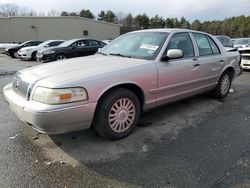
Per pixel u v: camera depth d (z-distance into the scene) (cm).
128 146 341
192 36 475
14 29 3612
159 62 390
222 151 328
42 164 296
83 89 303
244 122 432
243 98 588
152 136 372
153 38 434
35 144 345
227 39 1480
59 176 274
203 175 275
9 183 260
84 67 349
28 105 297
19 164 295
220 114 472
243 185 259
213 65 507
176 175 276
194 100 559
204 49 500
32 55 1658
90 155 318
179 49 426
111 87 329
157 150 331
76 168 289
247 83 780
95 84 312
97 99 315
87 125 317
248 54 983
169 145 345
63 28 3772
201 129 400
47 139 360
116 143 349
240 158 311
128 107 359
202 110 493
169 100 421
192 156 315
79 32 3841
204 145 345
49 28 3731
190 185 259
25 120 308
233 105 529
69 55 1322
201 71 473
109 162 302
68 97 292
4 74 971
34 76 324
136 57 407
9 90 363
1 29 3569
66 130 303
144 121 429
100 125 334
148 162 302
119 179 269
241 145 345
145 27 8456
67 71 331
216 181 265
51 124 288
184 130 396
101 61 385
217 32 7750
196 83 470
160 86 393
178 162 301
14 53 1912
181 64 422
